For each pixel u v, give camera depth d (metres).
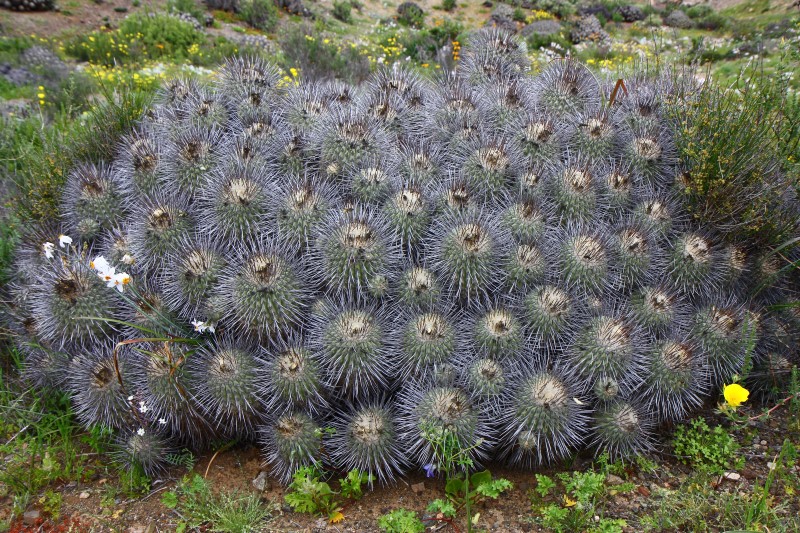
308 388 3.25
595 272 3.53
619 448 3.36
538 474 3.31
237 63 5.02
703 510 3.04
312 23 20.62
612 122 4.38
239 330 3.53
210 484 3.41
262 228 3.71
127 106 5.50
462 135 4.28
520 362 3.37
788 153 4.46
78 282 3.62
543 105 4.71
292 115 4.58
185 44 16.89
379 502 3.27
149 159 4.17
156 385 3.35
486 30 5.91
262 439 3.51
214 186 3.84
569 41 20.81
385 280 3.46
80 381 3.60
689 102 4.53
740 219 4.07
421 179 4.02
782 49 5.13
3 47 15.78
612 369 3.30
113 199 4.26
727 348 3.69
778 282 4.19
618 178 3.99
